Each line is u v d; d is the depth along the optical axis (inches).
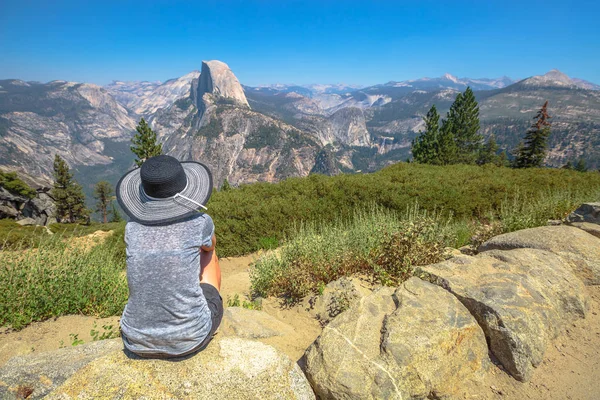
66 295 211.3
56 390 81.4
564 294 154.5
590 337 144.4
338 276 215.6
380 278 202.5
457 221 364.8
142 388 81.7
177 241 81.7
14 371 106.8
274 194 482.6
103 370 85.1
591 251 182.4
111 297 219.6
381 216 289.4
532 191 437.7
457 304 135.9
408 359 110.3
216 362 89.8
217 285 104.6
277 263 231.8
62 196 2488.9
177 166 83.0
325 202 400.2
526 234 209.5
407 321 123.2
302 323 179.6
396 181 485.1
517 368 123.2
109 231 611.5
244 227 374.0
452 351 119.6
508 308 132.3
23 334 184.4
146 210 82.3
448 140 2085.4
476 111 2389.3
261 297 220.8
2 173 1961.1
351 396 103.6
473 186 438.3
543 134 2187.5
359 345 116.4
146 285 80.2
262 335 155.0
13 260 225.1
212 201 442.0
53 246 273.6
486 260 173.6
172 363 88.2
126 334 83.6
